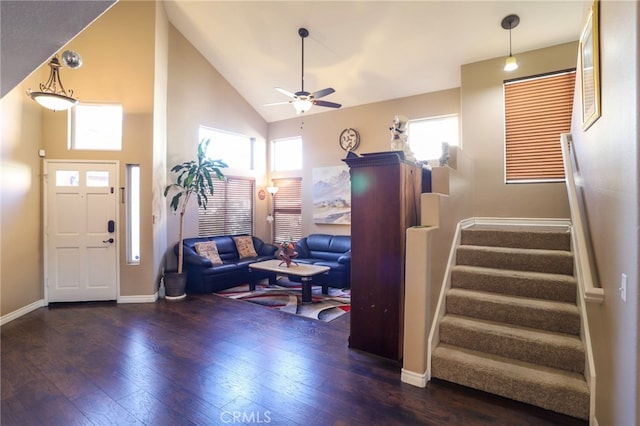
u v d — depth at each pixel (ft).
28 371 9.11
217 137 21.61
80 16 4.37
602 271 6.47
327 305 15.40
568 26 13.07
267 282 20.22
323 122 22.40
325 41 16.56
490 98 15.28
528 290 9.66
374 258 10.17
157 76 16.06
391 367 9.46
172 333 11.92
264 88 21.58
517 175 14.76
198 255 17.99
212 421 7.05
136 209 15.92
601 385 6.40
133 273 15.79
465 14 13.46
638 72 4.35
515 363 8.26
